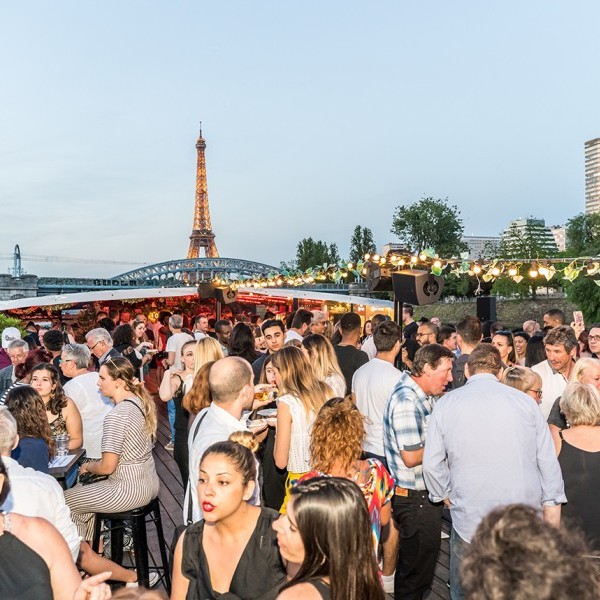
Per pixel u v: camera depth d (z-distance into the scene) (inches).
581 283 1448.1
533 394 178.5
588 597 55.6
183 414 228.2
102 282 1882.4
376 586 85.4
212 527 109.2
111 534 187.0
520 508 62.5
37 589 92.1
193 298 901.2
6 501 112.6
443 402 143.3
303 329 337.7
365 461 142.7
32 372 200.8
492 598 56.6
